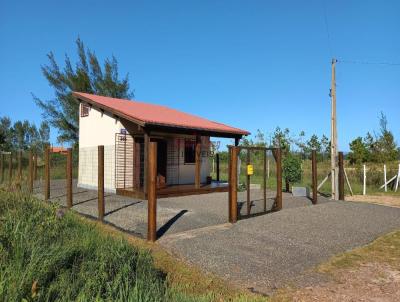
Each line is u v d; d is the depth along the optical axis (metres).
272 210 10.18
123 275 4.14
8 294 3.26
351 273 5.82
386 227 8.94
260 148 9.76
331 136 14.02
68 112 29.03
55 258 4.14
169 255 6.28
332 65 14.23
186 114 18.73
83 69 30.22
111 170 14.72
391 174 18.59
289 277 5.58
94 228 6.78
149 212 7.04
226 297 4.82
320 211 10.41
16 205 6.99
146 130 12.84
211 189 15.10
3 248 4.25
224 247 6.78
